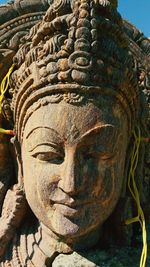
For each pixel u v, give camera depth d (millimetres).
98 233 2307
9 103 2379
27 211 2412
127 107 2182
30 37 2270
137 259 2223
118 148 2145
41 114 2104
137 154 2336
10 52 2428
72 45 2037
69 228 2068
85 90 2041
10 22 2471
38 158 2139
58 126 2057
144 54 2570
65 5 2088
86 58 2033
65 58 2043
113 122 2100
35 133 2127
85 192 2074
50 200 2105
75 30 2047
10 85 2350
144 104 2400
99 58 2061
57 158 2109
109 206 2141
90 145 2074
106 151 2090
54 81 2061
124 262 2189
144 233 2211
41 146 2104
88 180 2072
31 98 2135
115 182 2145
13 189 2414
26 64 2186
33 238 2312
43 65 2084
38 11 2508
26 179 2211
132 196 2383
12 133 2385
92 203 2096
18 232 2373
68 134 2047
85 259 2158
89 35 2047
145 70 2531
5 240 2320
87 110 2051
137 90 2217
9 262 2271
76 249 2221
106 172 2111
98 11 2105
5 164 2492
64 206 2080
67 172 2043
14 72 2309
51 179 2094
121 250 2275
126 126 2209
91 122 2051
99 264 2150
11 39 2443
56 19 2068
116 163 2146
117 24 2164
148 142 2455
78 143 2049
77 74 2023
